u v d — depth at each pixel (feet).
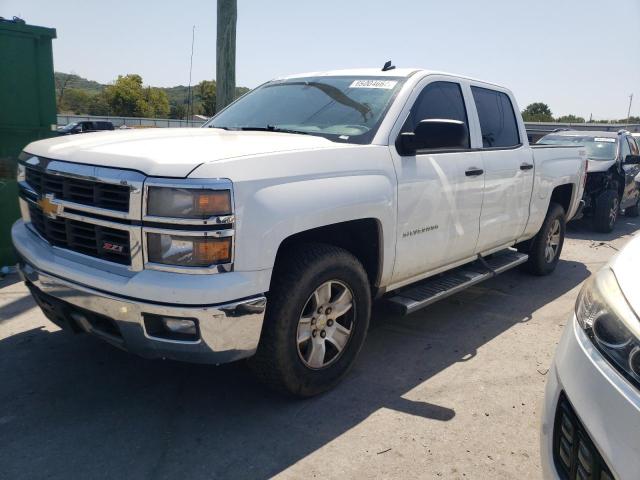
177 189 8.41
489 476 8.86
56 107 20.61
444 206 13.16
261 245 8.93
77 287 9.30
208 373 11.88
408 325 15.28
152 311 8.60
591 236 31.50
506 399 11.32
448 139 11.32
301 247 10.28
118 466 8.78
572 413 6.39
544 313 16.70
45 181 10.16
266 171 9.18
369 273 12.12
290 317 9.81
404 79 13.21
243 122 13.91
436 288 13.96
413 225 12.30
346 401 10.97
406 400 11.10
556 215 19.99
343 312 11.02
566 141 36.42
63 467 8.71
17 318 14.66
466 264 16.56
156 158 8.74
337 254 10.52
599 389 5.89
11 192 18.69
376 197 11.03
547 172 18.24
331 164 10.32
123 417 10.15
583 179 21.25
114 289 8.83
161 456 9.06
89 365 12.10
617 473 5.44
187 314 8.51
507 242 17.19
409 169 12.05
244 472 8.73
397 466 9.00
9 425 9.80
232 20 23.53
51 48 20.12
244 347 9.12
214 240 8.50
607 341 6.09
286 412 10.47
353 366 12.55
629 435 5.40
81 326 10.06
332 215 10.10
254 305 8.95
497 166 15.19
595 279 7.04
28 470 8.62
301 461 9.04
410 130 12.57
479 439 9.85
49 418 10.05
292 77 15.40
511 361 13.16
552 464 6.64
